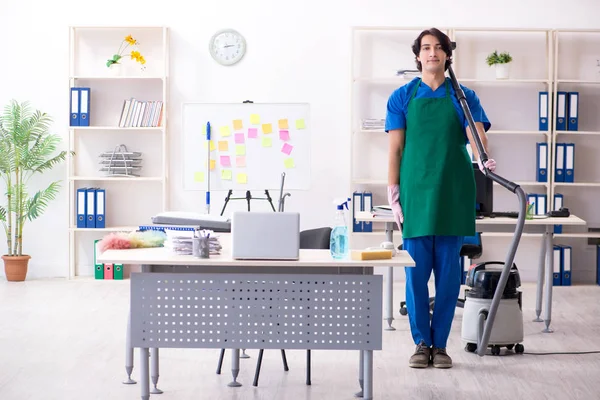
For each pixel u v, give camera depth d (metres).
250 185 6.32
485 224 6.05
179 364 5.15
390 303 6.14
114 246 4.19
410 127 4.96
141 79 8.26
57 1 8.21
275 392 4.57
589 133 7.96
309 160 6.32
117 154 8.12
